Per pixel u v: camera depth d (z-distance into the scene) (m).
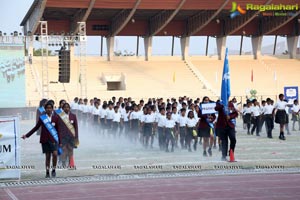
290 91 35.88
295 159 17.06
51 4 50.66
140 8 54.00
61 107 16.05
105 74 54.81
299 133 27.97
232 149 16.69
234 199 10.84
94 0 50.31
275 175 13.75
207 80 58.03
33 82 51.22
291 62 64.75
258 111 26.59
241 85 57.31
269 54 66.56
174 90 54.25
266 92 55.59
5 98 41.25
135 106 23.78
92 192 11.74
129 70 57.94
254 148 20.72
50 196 11.37
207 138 18.25
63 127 15.40
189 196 11.18
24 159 18.36
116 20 58.19
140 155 18.95
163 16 57.44
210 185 12.41
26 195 11.53
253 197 11.01
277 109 24.34
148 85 54.75
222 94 18.05
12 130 13.27
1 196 11.47
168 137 20.28
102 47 61.72
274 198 10.89
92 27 60.22
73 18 57.16
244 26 64.69
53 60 56.19
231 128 16.66
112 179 13.44
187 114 20.59
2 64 41.34
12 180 13.23
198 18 59.59
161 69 59.41
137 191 11.78
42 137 13.88
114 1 51.78
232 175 13.84
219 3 54.72
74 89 51.25
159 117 20.45
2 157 13.18
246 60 64.44
